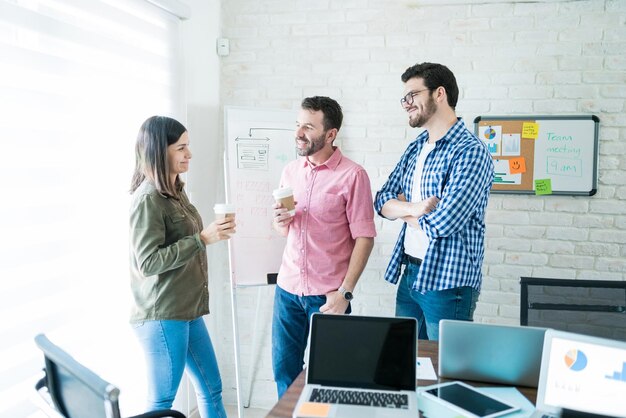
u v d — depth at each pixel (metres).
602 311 1.72
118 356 2.18
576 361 1.19
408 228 2.14
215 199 2.93
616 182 2.47
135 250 1.77
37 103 1.70
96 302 2.02
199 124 2.74
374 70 2.69
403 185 2.20
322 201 2.12
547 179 2.52
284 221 2.07
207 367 2.10
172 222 1.85
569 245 2.55
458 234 1.94
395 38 2.65
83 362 1.95
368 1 2.67
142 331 1.86
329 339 1.34
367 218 2.10
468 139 1.93
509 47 2.52
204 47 2.74
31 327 1.70
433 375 1.45
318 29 2.74
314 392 1.27
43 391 1.22
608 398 1.15
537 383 1.37
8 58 1.57
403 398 1.25
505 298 2.63
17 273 1.64
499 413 1.20
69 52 1.83
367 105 2.71
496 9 2.52
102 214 2.04
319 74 2.76
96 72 1.98
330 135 2.13
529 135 2.51
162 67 2.43
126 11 2.16
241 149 2.59
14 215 1.62
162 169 1.81
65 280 1.85
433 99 1.97
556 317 1.74
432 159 2.02
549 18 2.47
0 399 1.59
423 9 2.60
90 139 1.96
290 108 2.82
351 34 2.71
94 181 1.99
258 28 2.82
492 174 1.99
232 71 2.87
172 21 2.49
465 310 1.98
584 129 2.46
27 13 1.64
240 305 2.96
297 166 2.26
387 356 1.31
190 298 1.91
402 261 2.20
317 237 2.13
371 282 2.79
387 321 1.33
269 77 2.83
